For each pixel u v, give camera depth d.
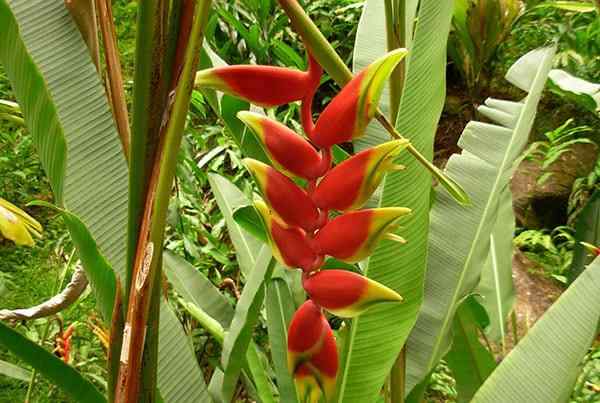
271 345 1.02
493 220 1.06
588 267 0.88
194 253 1.77
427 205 0.83
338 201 0.58
